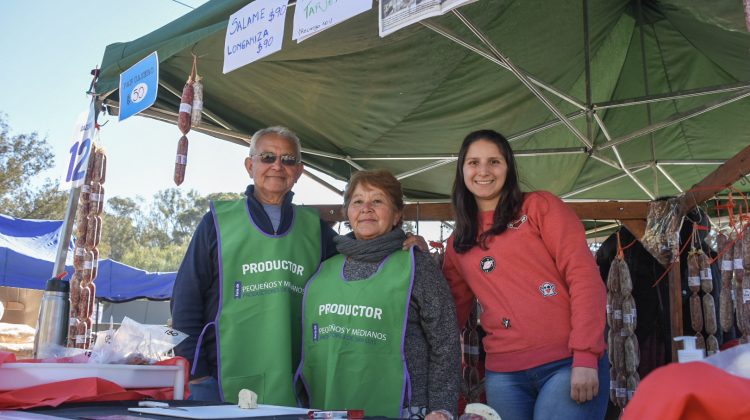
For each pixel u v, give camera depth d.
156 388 1.94
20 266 10.94
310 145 5.72
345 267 2.63
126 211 55.22
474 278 2.67
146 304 20.05
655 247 4.64
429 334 2.47
